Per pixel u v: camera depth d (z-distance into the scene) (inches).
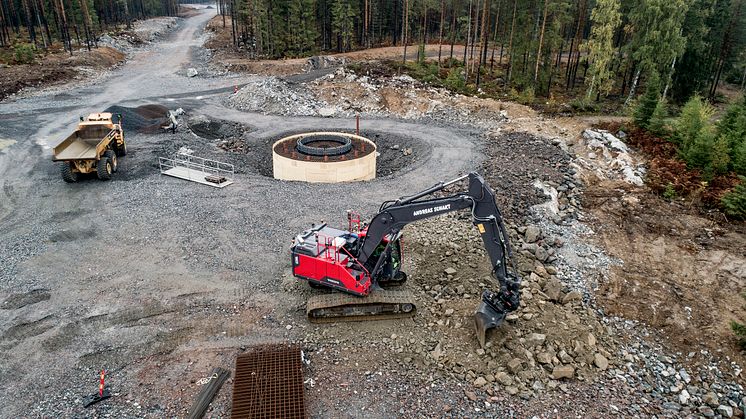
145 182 900.0
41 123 1289.4
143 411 396.5
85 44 2437.3
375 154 1119.0
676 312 570.6
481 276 585.9
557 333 491.8
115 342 478.9
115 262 626.8
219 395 413.4
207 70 2206.0
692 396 450.6
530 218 772.6
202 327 502.3
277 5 2422.5
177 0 5492.1
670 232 762.2
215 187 882.8
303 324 509.0
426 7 2416.3
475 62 2170.3
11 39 2368.4
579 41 1849.2
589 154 1091.9
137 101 1610.5
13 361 451.8
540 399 420.5
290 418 382.6
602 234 753.6
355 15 2613.2
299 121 1462.8
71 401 407.2
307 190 879.7
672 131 1135.6
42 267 613.0
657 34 1502.2
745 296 563.5
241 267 616.1
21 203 805.2
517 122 1371.8
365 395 416.2
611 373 463.5
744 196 804.6
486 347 467.8
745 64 2140.7
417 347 473.7
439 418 395.2
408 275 595.5
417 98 1558.8
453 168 1018.1
